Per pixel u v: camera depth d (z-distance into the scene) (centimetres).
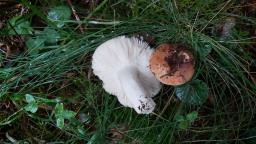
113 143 54
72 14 56
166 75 49
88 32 55
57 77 55
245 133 54
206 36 53
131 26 54
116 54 50
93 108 55
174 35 54
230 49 54
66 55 53
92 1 56
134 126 54
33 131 56
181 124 52
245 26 55
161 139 53
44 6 56
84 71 55
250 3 55
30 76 55
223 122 54
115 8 56
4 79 55
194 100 53
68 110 53
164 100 55
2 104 55
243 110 53
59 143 55
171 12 54
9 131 56
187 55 49
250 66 55
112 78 52
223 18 54
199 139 55
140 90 49
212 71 55
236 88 54
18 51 56
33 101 52
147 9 55
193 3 54
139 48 51
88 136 54
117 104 55
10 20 54
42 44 54
